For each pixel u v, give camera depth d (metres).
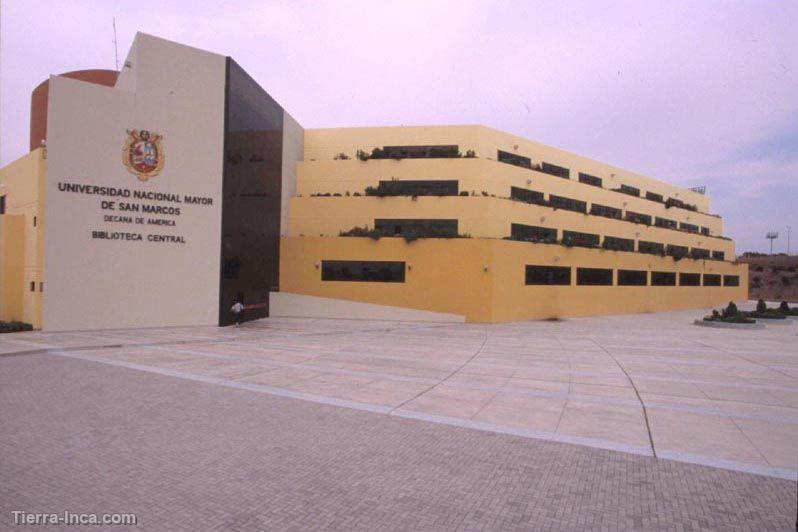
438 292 32.22
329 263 33.50
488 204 33.78
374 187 36.03
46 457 7.00
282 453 7.24
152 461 6.89
